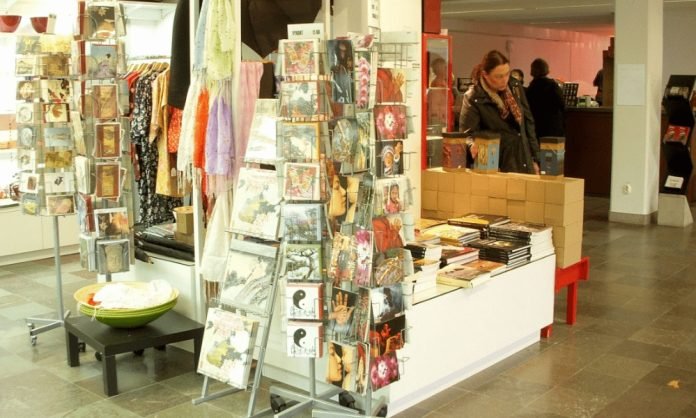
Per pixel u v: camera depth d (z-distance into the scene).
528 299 4.43
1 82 6.63
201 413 3.62
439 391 3.88
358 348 3.27
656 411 3.64
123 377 4.07
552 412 3.63
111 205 4.46
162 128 4.75
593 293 5.69
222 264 3.88
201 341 4.10
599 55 22.05
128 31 6.07
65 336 4.54
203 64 3.77
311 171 3.25
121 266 4.39
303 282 3.31
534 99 8.70
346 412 3.44
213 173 3.79
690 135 8.06
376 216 3.20
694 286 5.88
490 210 4.84
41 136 4.61
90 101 4.36
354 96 3.19
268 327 3.49
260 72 3.83
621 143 8.41
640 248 7.18
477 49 16.70
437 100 5.31
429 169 5.11
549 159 4.66
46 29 5.14
